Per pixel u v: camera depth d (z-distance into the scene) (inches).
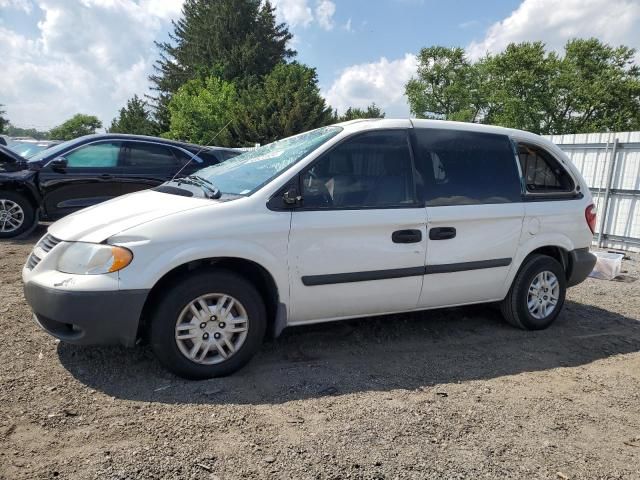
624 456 111.2
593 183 402.6
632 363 165.8
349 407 125.1
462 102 2206.0
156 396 126.2
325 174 149.5
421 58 2256.4
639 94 1904.5
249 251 135.9
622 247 383.2
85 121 3991.1
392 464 102.7
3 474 93.4
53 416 114.4
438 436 114.0
